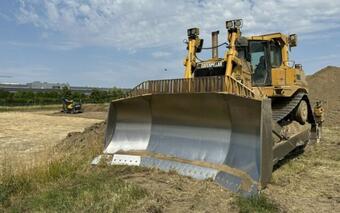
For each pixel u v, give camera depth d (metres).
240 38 8.47
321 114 12.20
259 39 9.25
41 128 20.23
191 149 7.74
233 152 7.04
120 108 8.98
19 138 15.27
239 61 8.36
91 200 5.59
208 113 7.50
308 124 10.38
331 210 5.63
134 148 8.62
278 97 9.31
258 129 6.57
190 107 7.71
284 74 9.34
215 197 5.93
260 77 9.34
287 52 9.86
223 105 7.08
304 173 7.81
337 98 24.56
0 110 41.28
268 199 5.79
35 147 12.39
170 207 5.47
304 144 9.84
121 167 7.80
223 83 6.99
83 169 7.81
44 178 6.96
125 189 6.01
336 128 16.05
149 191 6.03
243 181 6.22
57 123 23.89
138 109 8.71
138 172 7.45
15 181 6.64
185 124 8.04
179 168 7.32
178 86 7.74
